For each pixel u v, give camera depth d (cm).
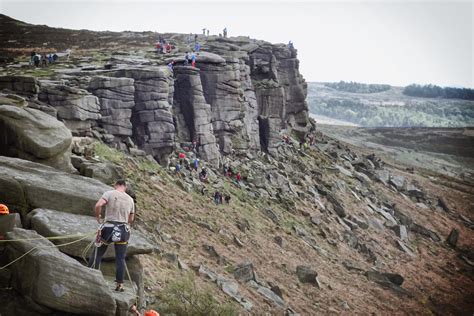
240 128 6091
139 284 1272
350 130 17462
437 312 4566
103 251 1095
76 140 3055
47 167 1435
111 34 9800
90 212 1303
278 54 8019
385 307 4188
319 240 5109
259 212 4900
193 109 5319
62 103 3778
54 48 8031
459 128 18538
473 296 5291
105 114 4262
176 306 1850
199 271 2994
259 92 7094
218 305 2031
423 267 5744
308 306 3572
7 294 1012
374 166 8962
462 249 6812
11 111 1527
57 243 1133
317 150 8025
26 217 1196
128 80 4359
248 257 3778
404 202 7762
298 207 5584
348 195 6744
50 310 1002
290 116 8112
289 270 3994
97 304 1008
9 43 8488
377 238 6006
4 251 1059
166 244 3172
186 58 5588
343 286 4250
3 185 1224
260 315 2927
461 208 8800
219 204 4472
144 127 4597
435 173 11738
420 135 17150
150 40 8825
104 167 1694
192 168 4944
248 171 5778
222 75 5891
